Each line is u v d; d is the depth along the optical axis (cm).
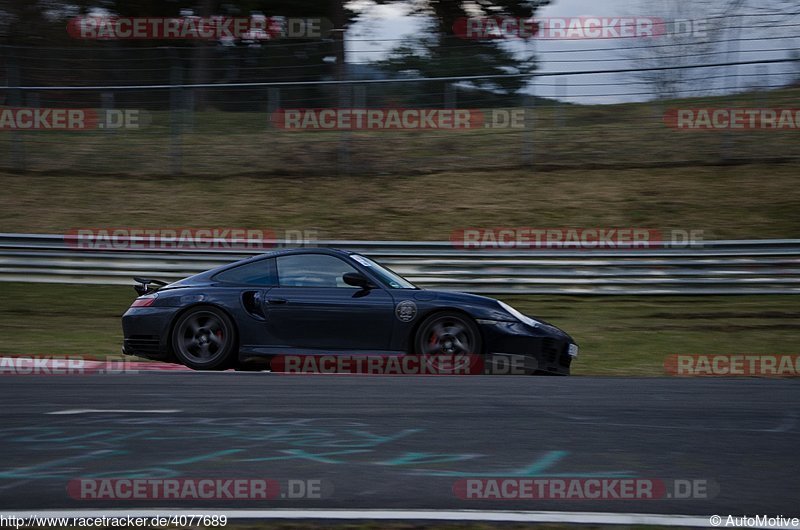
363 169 6638
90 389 2350
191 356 2869
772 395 2356
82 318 4247
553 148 6750
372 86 6919
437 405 2114
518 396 2258
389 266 4850
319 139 7131
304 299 2819
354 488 1413
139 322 2903
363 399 2186
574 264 4778
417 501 1346
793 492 1416
